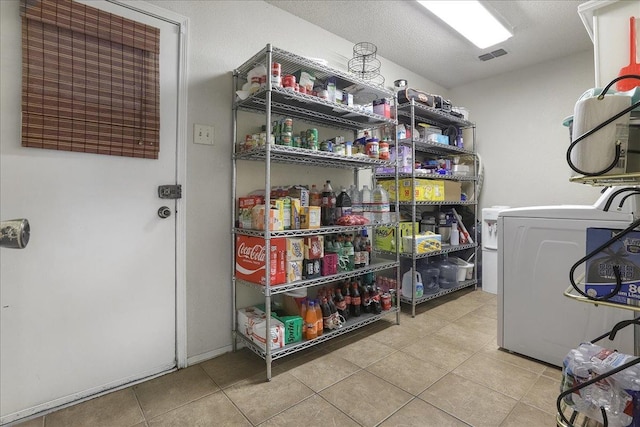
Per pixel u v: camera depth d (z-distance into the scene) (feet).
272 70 5.44
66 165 4.69
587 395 2.53
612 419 2.41
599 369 2.52
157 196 5.51
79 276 4.82
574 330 5.41
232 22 6.41
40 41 4.42
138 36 5.23
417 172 8.98
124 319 5.21
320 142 6.81
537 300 5.83
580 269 5.30
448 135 10.65
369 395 4.87
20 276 4.40
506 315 6.25
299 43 7.55
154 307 5.50
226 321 6.37
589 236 2.36
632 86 3.01
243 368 5.74
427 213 10.78
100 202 4.98
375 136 8.57
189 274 5.88
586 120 2.14
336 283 7.93
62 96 4.59
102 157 4.99
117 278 5.14
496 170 11.18
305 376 5.42
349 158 6.75
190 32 5.84
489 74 11.07
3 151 4.27
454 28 8.04
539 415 4.38
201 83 5.98
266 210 5.31
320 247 6.37
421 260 10.43
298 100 6.15
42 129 4.44
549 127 10.03
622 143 2.07
